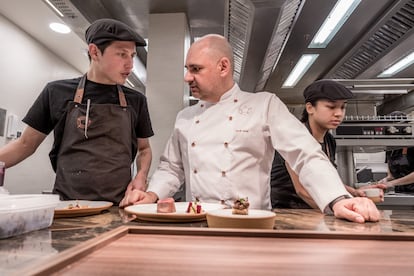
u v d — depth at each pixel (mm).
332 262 428
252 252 473
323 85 1506
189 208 807
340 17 1964
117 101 1352
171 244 516
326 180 854
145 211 775
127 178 1299
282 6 1582
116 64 1200
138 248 490
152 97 2432
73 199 1198
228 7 1780
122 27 1169
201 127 1180
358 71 2648
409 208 2389
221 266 406
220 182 1081
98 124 1267
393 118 2668
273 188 1560
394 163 3023
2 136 2412
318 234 564
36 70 2824
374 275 378
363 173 3961
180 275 372
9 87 2482
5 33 2416
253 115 1137
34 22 2488
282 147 1040
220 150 1111
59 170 1250
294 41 2264
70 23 1982
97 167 1233
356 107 4203
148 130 1510
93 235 579
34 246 490
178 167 1323
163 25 2418
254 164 1133
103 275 371
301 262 427
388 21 1902
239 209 673
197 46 1098
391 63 2393
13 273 352
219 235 577
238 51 2434
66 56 3213
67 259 402
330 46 2348
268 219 625
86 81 1336
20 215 575
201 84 1104
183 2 2256
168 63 2418
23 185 2734
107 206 913
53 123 1321
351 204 782
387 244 529
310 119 1614
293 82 3322
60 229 641
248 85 3133
